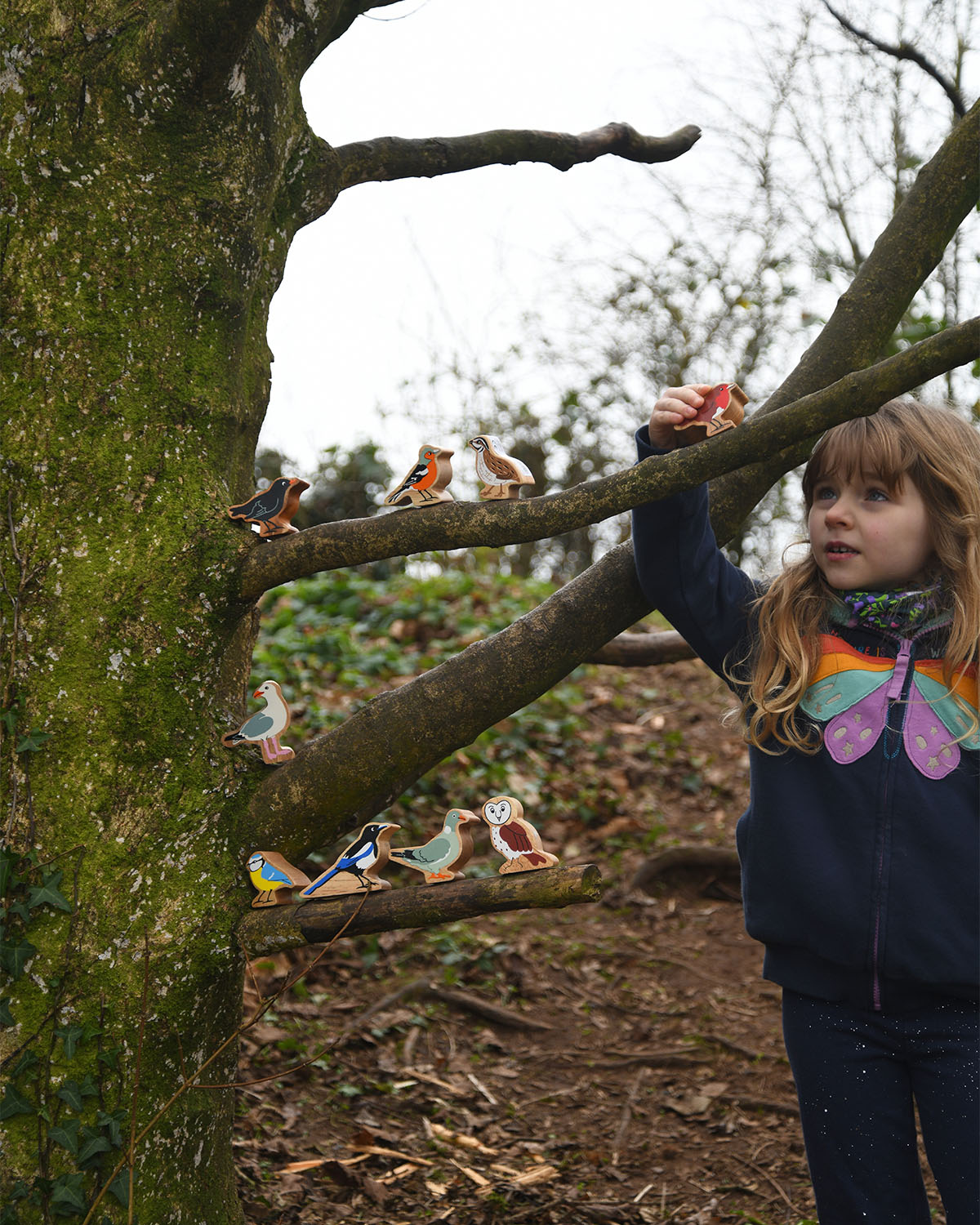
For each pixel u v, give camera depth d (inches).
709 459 61.8
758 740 72.9
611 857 183.9
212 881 68.9
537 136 93.0
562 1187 102.8
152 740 67.4
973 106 85.7
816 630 73.4
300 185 80.4
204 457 71.5
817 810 70.0
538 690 73.1
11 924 65.0
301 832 71.7
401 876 162.1
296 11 76.2
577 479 407.2
